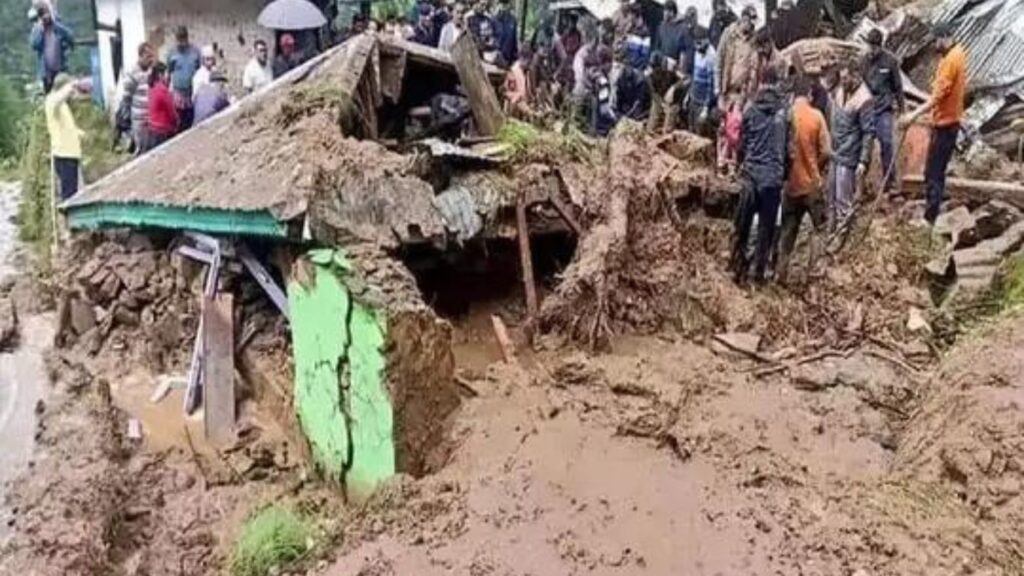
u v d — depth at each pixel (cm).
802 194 1174
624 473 871
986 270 1173
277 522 874
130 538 917
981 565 754
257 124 1235
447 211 1085
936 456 877
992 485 815
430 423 927
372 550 804
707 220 1253
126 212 1222
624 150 1246
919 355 1084
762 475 872
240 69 1909
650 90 1542
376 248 996
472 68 1326
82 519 880
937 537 785
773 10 1900
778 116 1138
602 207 1173
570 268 1123
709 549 775
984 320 1078
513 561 767
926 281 1215
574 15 2086
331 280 941
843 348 1109
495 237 1130
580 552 771
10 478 968
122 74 1884
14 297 1387
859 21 1948
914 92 1582
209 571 868
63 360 1212
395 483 865
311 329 986
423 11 1806
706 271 1193
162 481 989
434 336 927
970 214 1287
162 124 1535
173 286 1227
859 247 1243
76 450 1002
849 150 1278
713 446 918
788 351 1098
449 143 1251
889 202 1334
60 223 1469
